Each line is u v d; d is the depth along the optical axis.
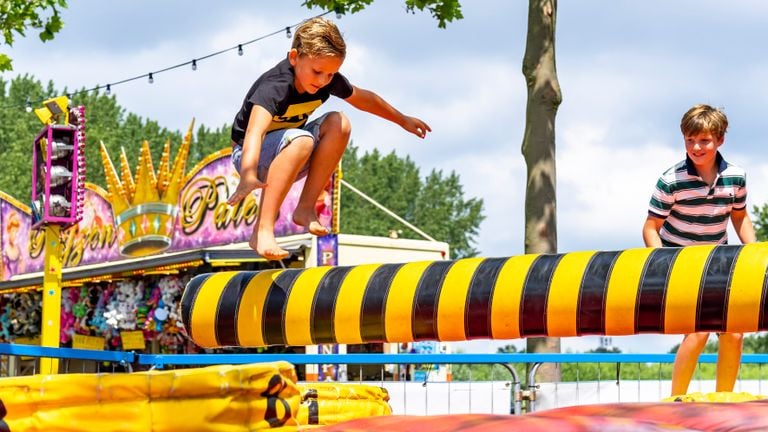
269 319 5.09
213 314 5.23
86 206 20.23
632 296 4.32
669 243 5.90
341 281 4.96
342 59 4.56
